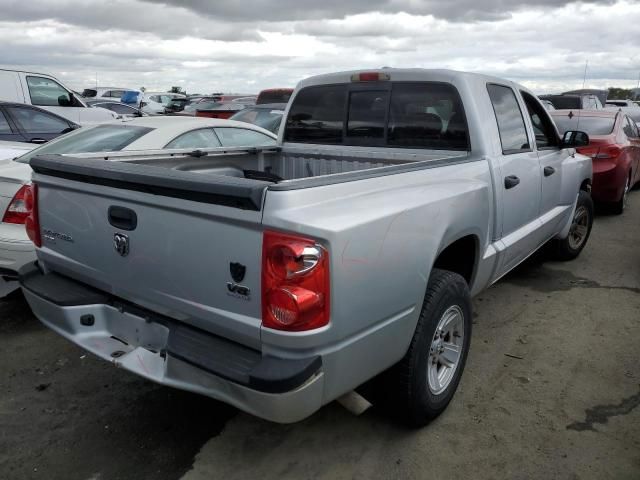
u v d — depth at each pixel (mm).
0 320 4652
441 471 2854
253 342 2326
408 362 2855
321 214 2254
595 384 3684
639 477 2807
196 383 2445
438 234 2908
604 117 8891
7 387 3633
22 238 4312
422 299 2818
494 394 3562
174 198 2406
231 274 2303
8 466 2871
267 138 6777
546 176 4723
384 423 3246
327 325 2240
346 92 4383
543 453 2990
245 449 3029
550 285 5547
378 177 2713
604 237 7477
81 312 2961
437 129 3922
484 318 4742
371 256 2402
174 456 2971
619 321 4684
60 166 2885
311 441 3090
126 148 5387
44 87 11648
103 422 3268
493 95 4023
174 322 2650
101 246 2836
